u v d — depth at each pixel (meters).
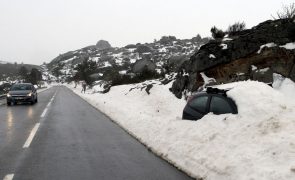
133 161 8.52
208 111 9.12
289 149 6.06
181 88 20.95
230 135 7.63
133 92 28.50
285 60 15.81
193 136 8.62
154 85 26.45
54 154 9.33
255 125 7.43
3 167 7.92
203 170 7.00
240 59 17.39
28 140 11.52
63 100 34.78
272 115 7.46
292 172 5.38
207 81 18.28
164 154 8.95
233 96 8.87
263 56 16.56
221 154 7.09
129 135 12.59
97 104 27.14
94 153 9.47
